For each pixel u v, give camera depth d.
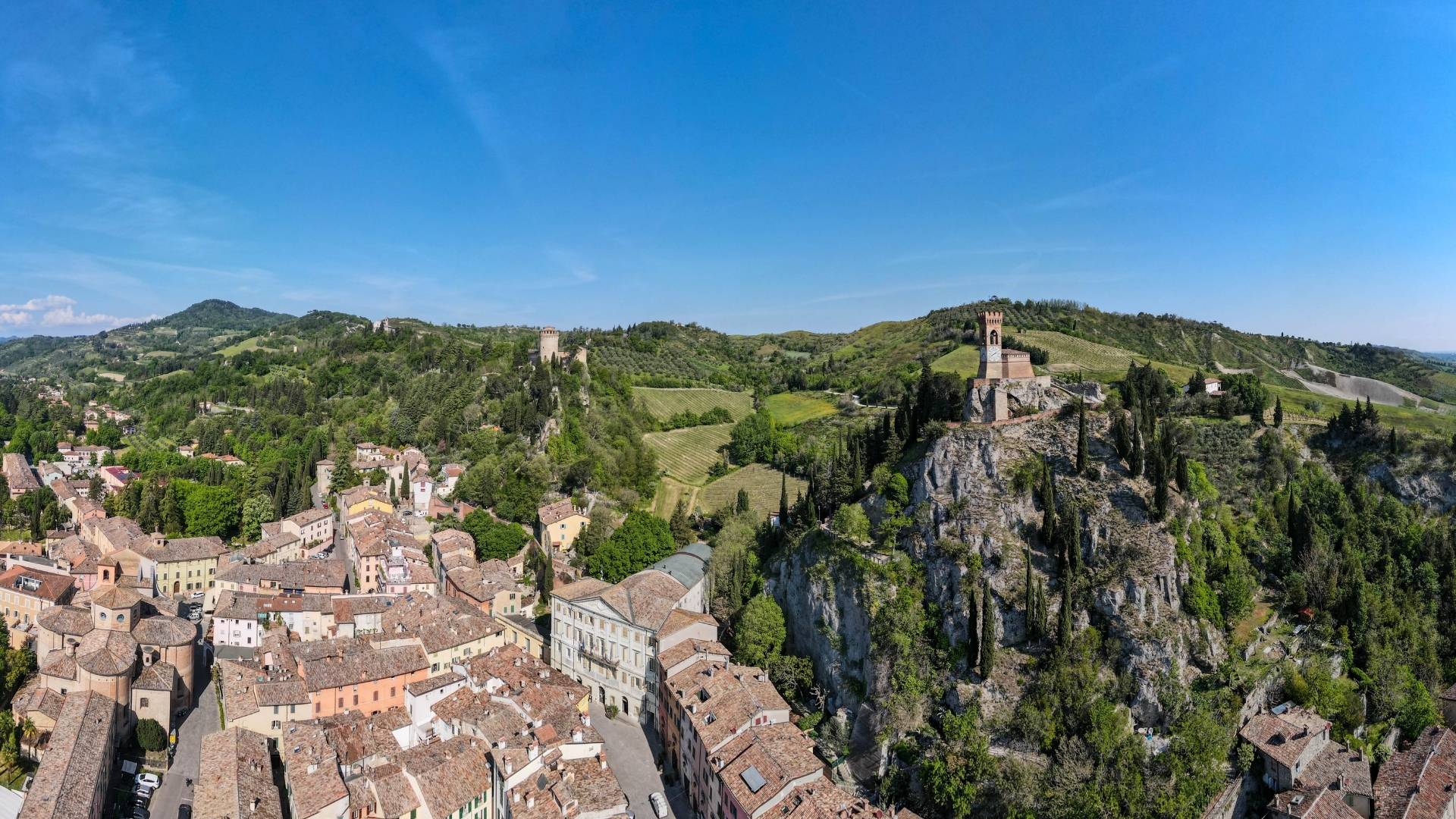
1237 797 99.50
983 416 135.88
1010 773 97.06
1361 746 107.69
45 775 91.75
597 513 188.75
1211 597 111.75
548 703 111.00
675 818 100.50
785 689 124.62
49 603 143.38
